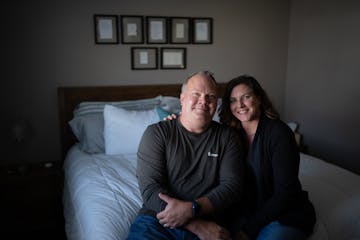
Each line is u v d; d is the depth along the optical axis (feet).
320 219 4.91
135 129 7.72
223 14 10.25
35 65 8.70
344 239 4.81
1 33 8.29
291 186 4.43
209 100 4.71
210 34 10.18
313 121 10.21
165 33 9.73
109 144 7.74
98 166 6.88
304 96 10.53
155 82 9.92
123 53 9.43
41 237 7.97
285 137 4.55
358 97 8.47
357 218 4.94
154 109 8.23
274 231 4.30
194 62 10.25
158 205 4.29
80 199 5.64
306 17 10.17
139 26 9.42
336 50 9.07
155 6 9.51
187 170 4.73
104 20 9.05
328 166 7.03
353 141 8.79
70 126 8.59
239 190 4.55
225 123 5.29
